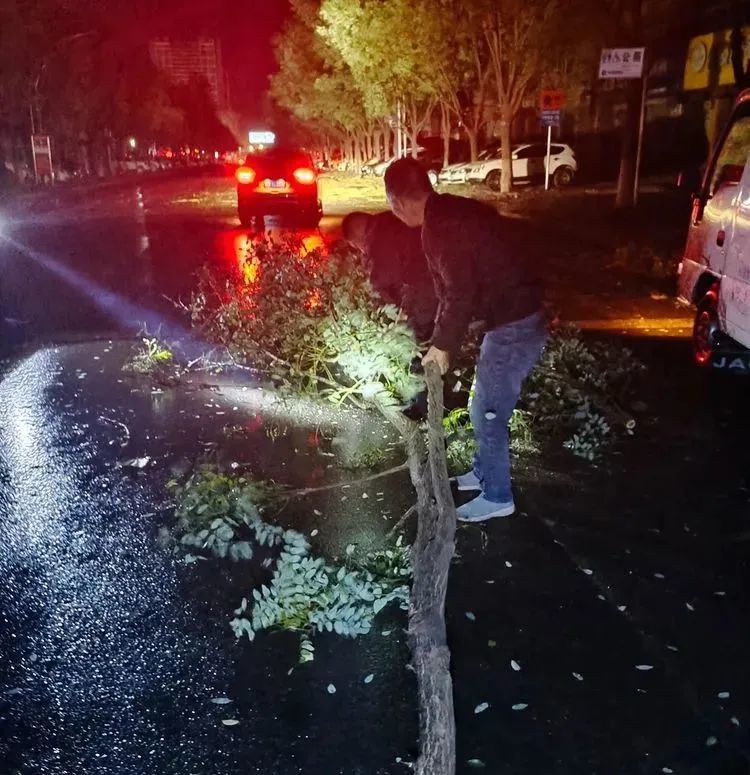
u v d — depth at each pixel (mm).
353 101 54781
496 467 4742
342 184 43625
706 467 5684
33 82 43906
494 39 28609
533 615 3883
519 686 3391
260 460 5730
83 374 7789
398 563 4125
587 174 36375
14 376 7750
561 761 3000
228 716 3225
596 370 6816
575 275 13727
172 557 4387
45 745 3072
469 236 4246
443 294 4453
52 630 3768
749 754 3049
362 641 3686
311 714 3234
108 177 64938
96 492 5172
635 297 11836
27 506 4973
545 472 5555
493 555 4434
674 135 31469
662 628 3801
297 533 4258
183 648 3641
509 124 29828
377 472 5539
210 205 30562
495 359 4527
